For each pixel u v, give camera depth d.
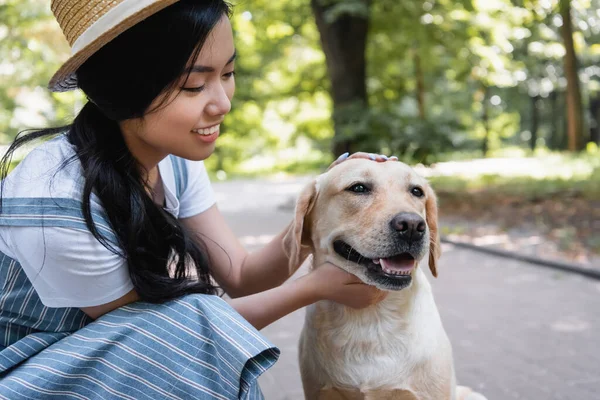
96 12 1.69
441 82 24.06
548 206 10.83
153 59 1.71
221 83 1.93
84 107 1.95
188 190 2.44
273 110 31.05
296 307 2.16
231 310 1.92
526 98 37.66
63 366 1.75
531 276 6.66
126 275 1.87
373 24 14.65
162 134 1.84
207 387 1.84
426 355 2.34
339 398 2.45
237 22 16.66
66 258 1.75
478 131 36.72
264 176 28.28
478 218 10.49
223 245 2.50
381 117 13.53
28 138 2.02
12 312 1.85
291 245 2.38
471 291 6.09
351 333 2.37
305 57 21.42
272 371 4.08
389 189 2.33
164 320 1.85
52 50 18.84
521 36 17.88
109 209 1.81
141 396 1.80
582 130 21.45
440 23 14.66
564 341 4.50
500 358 4.20
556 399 3.51
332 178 2.40
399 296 2.35
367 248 2.16
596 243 7.54
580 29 20.22
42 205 1.75
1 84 19.72
